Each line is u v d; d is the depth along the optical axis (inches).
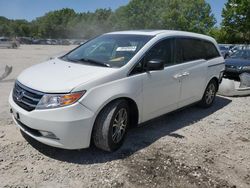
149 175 139.2
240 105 280.4
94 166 142.9
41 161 144.0
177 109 207.6
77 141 138.4
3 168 136.0
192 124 213.2
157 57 181.3
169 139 181.6
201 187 133.6
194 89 221.0
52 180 129.9
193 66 215.3
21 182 126.9
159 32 194.4
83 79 142.3
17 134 171.3
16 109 144.3
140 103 166.4
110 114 146.7
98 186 128.2
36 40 2928.2
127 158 152.6
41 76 150.4
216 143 183.5
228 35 1381.6
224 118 234.1
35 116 135.4
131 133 185.9
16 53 965.8
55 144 137.3
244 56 451.5
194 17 2293.3
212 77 245.8
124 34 197.5
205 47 243.0
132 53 169.3
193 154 164.6
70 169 139.1
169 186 132.0
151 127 200.1
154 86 174.4
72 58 185.0
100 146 150.3
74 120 134.6
